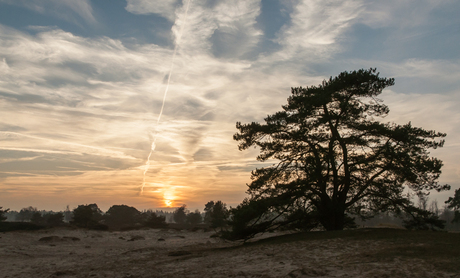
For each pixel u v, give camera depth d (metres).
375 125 20.42
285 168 22.36
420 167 19.33
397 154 19.83
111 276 13.12
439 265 8.95
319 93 21.73
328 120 20.94
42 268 17.16
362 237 15.78
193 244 31.75
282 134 22.62
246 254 15.59
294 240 17.44
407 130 20.28
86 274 14.05
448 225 80.44
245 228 20.45
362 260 10.78
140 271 13.81
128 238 46.09
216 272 11.69
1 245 27.12
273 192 21.48
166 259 17.78
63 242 34.41
